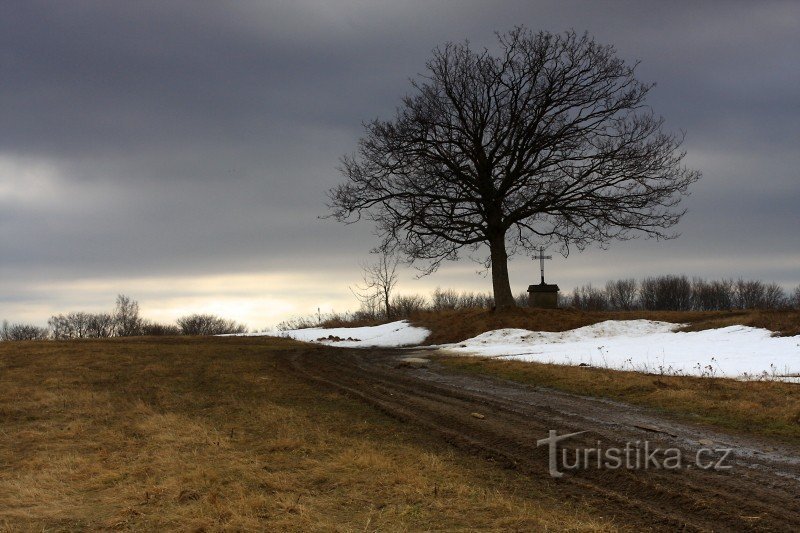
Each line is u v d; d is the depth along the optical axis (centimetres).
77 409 1393
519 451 991
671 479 816
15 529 686
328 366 2083
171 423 1238
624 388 1409
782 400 1188
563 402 1339
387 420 1252
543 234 3353
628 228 3189
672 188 3170
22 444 1113
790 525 655
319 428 1186
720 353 2017
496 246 3344
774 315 2644
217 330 6538
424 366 2055
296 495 791
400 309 5856
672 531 661
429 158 3312
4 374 1844
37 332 6300
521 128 3284
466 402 1384
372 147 3347
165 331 6519
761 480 795
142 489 820
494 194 3334
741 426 1064
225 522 690
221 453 1006
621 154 3191
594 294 7506
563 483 838
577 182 3259
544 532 651
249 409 1373
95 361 2106
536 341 2788
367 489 816
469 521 690
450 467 919
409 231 3309
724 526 668
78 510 754
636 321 3023
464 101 3350
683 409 1205
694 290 7244
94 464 960
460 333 3108
